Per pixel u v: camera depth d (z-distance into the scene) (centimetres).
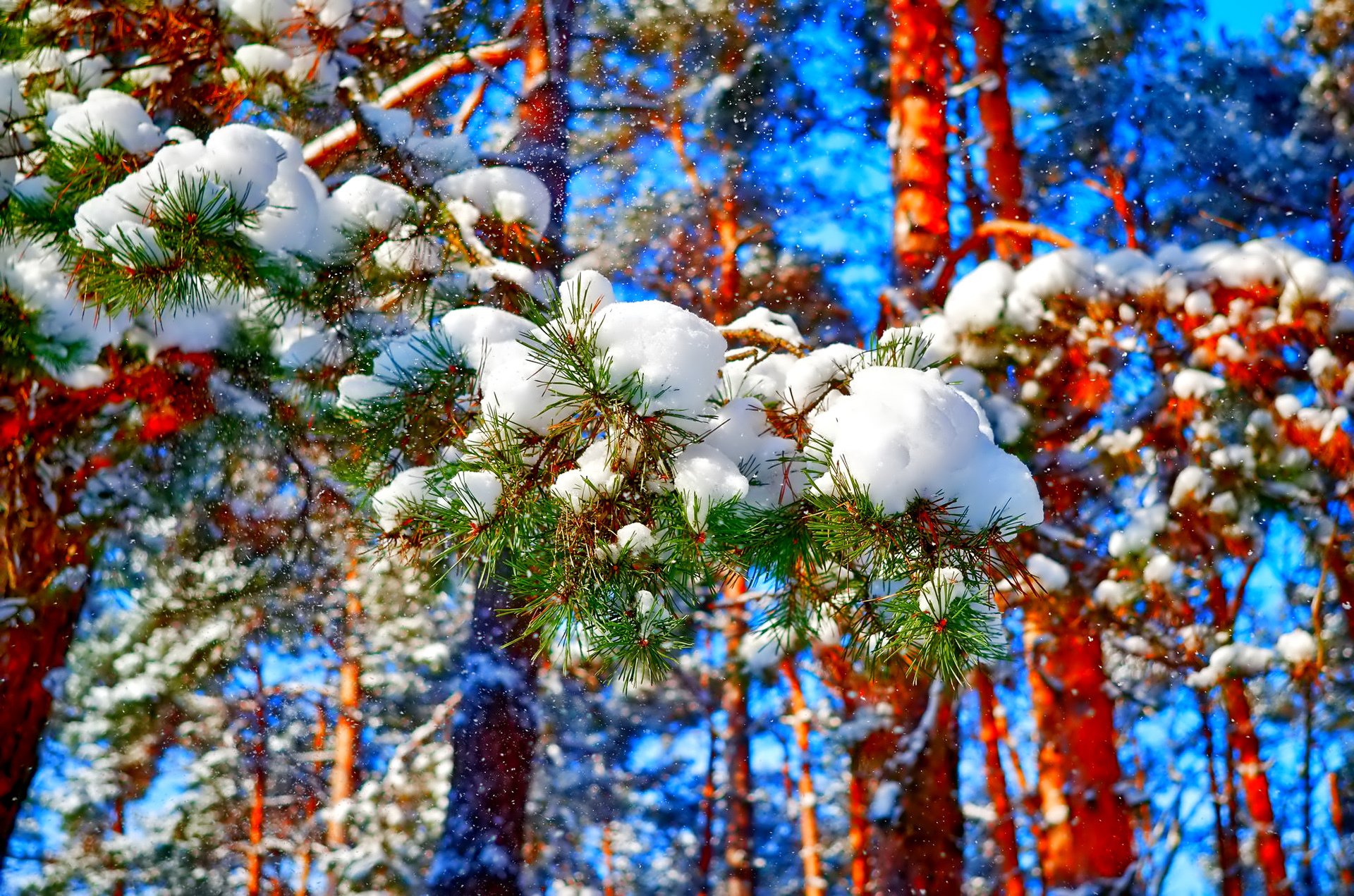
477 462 197
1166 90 1096
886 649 200
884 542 178
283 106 390
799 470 198
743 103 1003
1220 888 1077
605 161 1028
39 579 477
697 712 1371
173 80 383
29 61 350
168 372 397
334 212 317
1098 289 534
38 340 301
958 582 182
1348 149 1091
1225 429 580
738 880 1291
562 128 585
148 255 241
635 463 189
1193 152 1103
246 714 1355
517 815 536
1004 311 537
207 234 243
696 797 1561
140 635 1172
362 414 238
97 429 459
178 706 1289
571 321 193
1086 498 689
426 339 242
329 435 341
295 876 1438
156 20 365
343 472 256
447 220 331
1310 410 538
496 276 330
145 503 504
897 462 177
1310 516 589
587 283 206
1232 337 550
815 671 742
